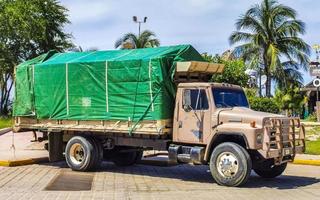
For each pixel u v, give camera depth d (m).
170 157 12.99
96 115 14.18
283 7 50.16
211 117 12.44
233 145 11.87
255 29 50.69
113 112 13.84
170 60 13.27
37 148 19.70
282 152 12.21
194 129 12.69
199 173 14.40
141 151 15.70
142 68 13.27
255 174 14.52
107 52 14.79
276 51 48.84
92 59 14.35
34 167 15.20
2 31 46.59
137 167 15.76
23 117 15.87
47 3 48.56
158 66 13.00
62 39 50.47
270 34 50.38
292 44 50.69
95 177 13.35
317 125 28.95
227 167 11.89
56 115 15.05
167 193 10.88
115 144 14.30
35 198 10.06
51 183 12.14
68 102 14.77
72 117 14.69
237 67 35.94
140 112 13.32
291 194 10.94
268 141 11.82
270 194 10.91
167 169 15.27
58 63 14.95
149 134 13.26
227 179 11.89
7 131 29.28
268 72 50.47
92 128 14.19
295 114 44.00
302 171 15.30
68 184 12.04
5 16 46.06
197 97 12.72
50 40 49.31
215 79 15.31
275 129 12.13
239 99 13.34
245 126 11.84
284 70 51.53
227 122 12.22
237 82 35.75
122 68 13.64
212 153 12.19
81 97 14.48
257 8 50.66
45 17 48.59
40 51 49.31
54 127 15.00
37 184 11.97
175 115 13.05
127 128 13.54
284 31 50.09
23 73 15.76
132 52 14.16
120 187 11.71
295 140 12.91
